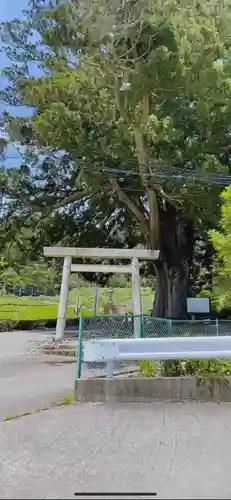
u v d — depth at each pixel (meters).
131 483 4.72
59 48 19.11
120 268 18.25
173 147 20.31
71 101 20.55
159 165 20.75
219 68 18.17
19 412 7.66
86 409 7.75
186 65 18.00
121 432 6.48
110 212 28.31
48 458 5.46
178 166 20.95
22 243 28.30
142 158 20.64
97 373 8.75
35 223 27.39
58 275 37.97
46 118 20.25
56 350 16.31
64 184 27.30
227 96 19.42
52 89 19.81
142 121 19.58
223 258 10.45
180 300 26.61
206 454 5.59
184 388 8.27
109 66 18.50
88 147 21.12
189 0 17.77
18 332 26.44
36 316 31.91
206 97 19.47
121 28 17.61
